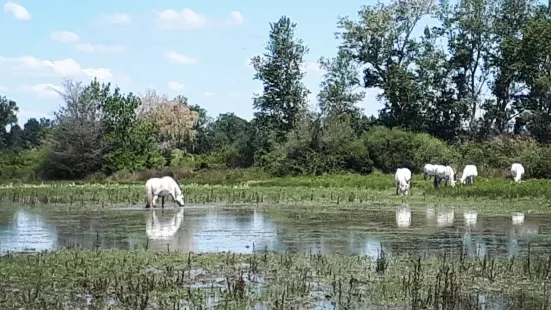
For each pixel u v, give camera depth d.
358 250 22.89
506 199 44.22
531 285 17.02
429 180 60.81
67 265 19.05
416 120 90.62
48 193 50.84
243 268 19.03
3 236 26.73
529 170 67.44
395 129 79.69
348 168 76.06
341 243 24.59
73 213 36.28
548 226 29.72
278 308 14.46
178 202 40.34
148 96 117.25
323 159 76.00
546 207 38.72
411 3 88.00
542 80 80.94
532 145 72.56
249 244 24.41
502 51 86.88
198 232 27.97
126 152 81.00
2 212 36.81
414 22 89.12
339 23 89.62
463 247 23.41
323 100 88.88
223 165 86.19
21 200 44.78
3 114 130.38
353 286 16.66
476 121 90.88
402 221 31.92
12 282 16.95
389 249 23.08
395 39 89.25
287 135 79.56
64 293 15.83
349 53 89.69
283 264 19.55
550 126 82.56
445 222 31.41
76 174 80.38
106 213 36.28
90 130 80.19
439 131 91.94
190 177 77.19
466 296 15.83
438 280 16.41
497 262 20.11
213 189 56.06
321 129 77.88
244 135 99.56
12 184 69.00
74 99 81.25
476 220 32.28
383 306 14.84
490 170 69.88
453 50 90.75
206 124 126.25
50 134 81.44
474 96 90.56
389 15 88.06
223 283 17.00
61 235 27.02
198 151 114.75
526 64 85.25
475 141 86.50
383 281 17.23
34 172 81.06
